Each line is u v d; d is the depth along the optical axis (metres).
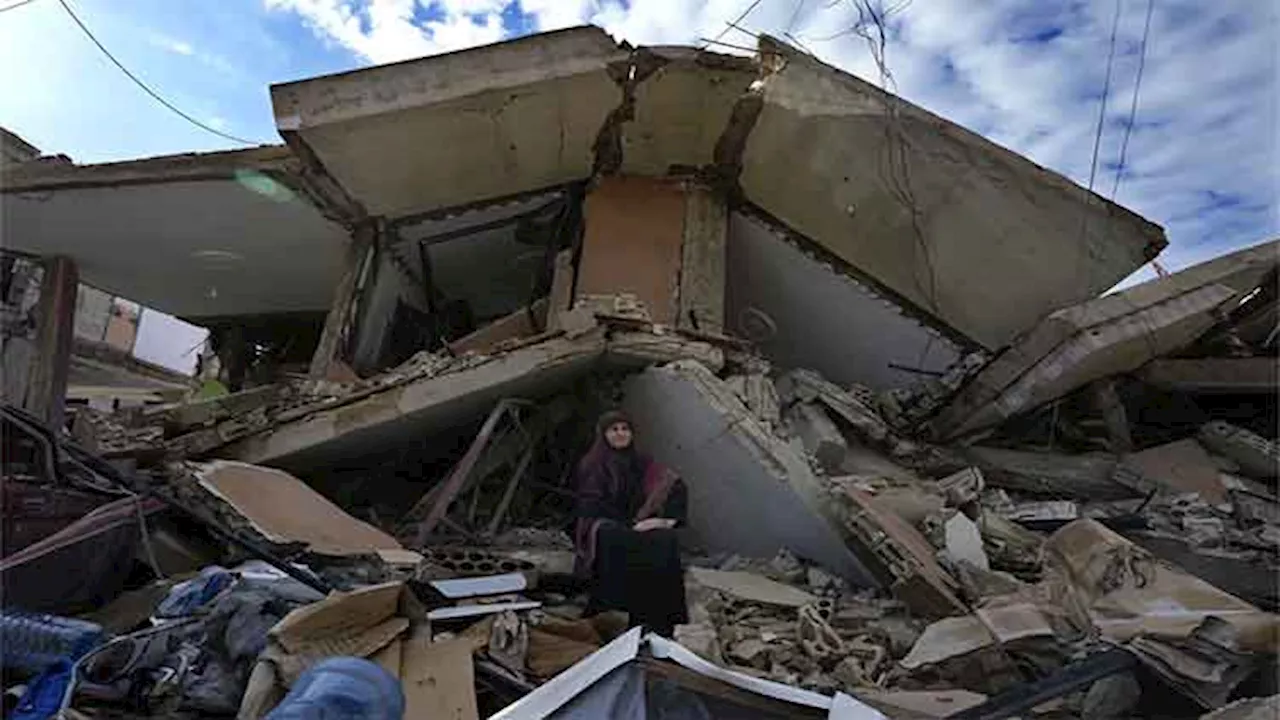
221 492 5.92
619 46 8.91
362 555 5.44
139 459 7.24
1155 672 3.81
